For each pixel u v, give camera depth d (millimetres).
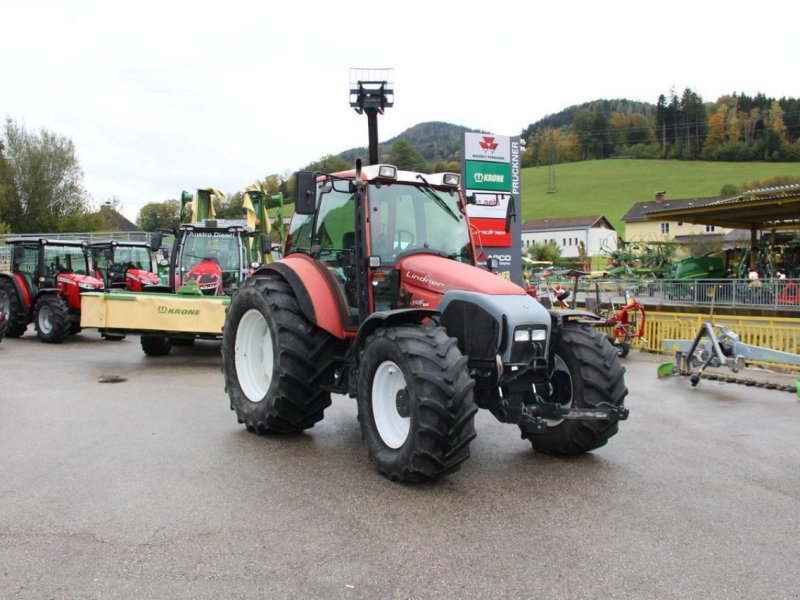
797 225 24672
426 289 5297
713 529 3982
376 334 4930
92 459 5266
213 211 14883
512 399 5023
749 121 107250
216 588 3203
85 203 51656
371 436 4969
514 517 4137
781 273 22047
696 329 12047
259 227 14844
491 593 3184
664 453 5633
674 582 3311
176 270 12344
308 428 6277
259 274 6602
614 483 4824
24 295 14164
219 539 3756
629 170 103625
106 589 3188
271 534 3830
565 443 5383
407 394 4703
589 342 5371
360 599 3119
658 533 3912
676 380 9469
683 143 111812
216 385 8688
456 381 4426
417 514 4160
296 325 5781
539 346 4887
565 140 125312
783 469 5191
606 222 74562
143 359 11156
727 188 81375
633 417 7031
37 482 4703
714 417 7039
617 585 3273
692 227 64812
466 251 5910
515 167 16922
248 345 6469
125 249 16359
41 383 8734
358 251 5539
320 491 4562
